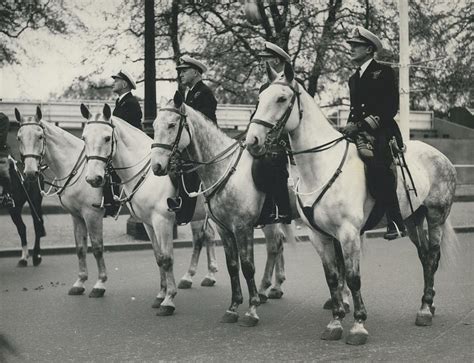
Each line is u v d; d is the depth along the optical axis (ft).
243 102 94.53
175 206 28.55
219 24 82.74
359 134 24.86
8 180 41.83
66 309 30.48
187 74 31.63
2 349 23.58
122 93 36.17
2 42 85.66
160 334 25.77
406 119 62.54
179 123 26.68
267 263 31.68
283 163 27.86
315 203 24.17
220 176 27.30
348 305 29.09
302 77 80.74
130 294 33.96
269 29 78.59
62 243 50.80
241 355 22.68
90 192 32.91
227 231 27.99
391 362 21.53
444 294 32.42
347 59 77.51
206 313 29.48
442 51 88.48
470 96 95.20
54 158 33.88
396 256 44.60
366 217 25.12
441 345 23.45
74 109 89.92
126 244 49.62
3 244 50.19
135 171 30.58
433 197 27.81
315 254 46.52
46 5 83.41
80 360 22.35
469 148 103.04
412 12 84.53
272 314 29.01
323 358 22.15
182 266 42.70
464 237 54.80
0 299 32.78
